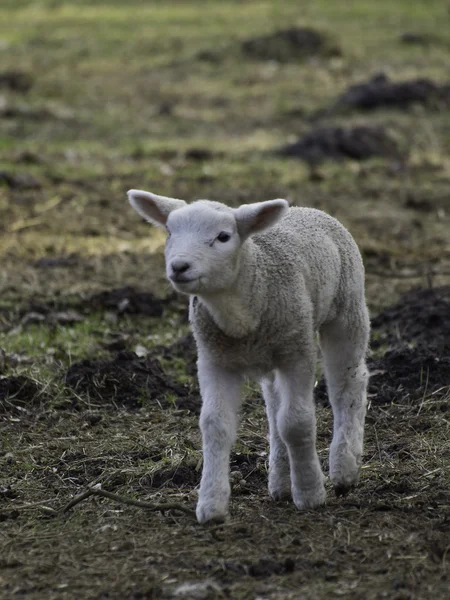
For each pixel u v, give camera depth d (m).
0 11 63.38
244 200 28.69
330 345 12.97
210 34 54.12
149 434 15.30
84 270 23.17
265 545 11.26
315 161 33.09
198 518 11.83
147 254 24.48
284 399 11.92
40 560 11.19
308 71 46.31
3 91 43.59
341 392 12.91
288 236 12.28
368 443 14.68
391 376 16.84
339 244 13.01
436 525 11.67
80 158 33.53
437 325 18.78
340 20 56.94
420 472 13.47
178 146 35.09
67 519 12.41
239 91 44.00
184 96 43.75
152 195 12.42
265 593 10.26
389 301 21.05
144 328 19.97
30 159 32.44
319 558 10.90
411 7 60.78
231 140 36.25
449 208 28.41
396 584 10.30
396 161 33.19
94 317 20.39
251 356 11.85
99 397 16.61
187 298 21.30
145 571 10.82
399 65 46.50
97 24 58.56
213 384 11.95
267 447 14.69
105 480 13.69
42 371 17.52
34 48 52.91
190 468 13.85
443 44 50.97
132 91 44.72
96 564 11.04
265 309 11.66
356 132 34.09
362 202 28.73
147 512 12.41
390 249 24.55
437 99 39.19
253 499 12.87
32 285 21.94
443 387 16.11
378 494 12.81
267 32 52.84
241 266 11.55
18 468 14.20
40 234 25.73
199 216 11.48
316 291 12.28
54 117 39.72
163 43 52.81
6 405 16.36
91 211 27.75
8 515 12.59
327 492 12.97
